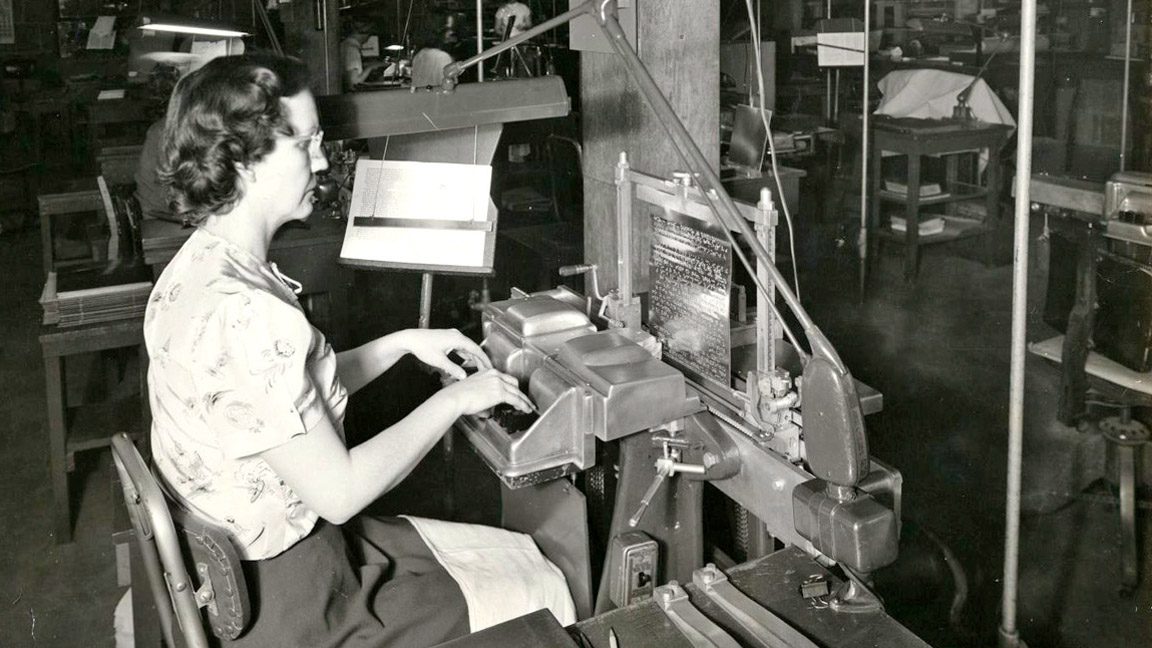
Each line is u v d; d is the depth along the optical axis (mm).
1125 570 2320
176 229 2992
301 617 1400
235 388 1277
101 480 3260
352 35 5465
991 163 4688
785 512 1414
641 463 1602
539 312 1831
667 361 1754
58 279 3014
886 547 1120
